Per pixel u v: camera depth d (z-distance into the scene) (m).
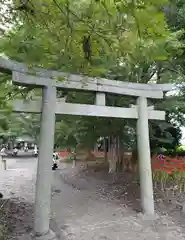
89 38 1.64
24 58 2.04
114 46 1.66
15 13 1.67
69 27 1.55
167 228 4.02
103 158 11.18
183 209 4.78
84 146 7.54
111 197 6.00
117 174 8.11
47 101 3.78
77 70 2.18
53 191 6.95
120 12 1.34
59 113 3.94
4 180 8.73
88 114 4.20
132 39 1.55
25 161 16.05
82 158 10.95
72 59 1.93
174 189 6.03
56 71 3.34
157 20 1.32
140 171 4.64
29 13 1.54
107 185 7.11
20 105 3.66
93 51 1.88
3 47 2.08
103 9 1.37
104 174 8.50
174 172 6.43
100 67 2.20
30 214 4.66
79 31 1.56
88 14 1.41
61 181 8.54
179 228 4.02
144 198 4.54
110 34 1.54
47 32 1.67
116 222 4.30
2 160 12.11
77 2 1.39
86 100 5.44
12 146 24.38
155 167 6.46
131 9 1.26
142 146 4.64
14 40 2.01
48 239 3.49
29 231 3.76
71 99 5.50
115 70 4.45
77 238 3.62
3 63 3.22
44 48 1.87
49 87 3.79
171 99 6.16
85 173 8.96
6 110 2.77
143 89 4.75
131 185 6.75
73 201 5.83
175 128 8.56
